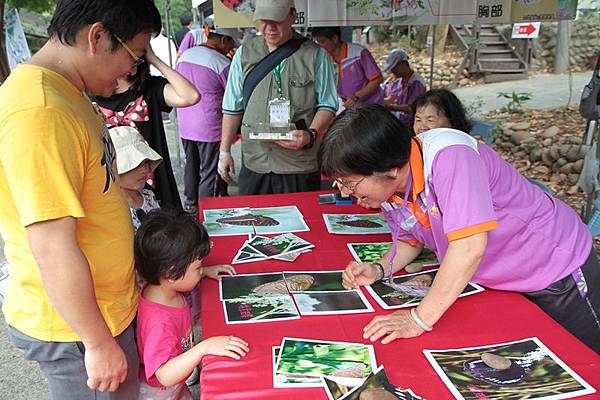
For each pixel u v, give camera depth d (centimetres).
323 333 140
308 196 265
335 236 210
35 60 120
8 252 128
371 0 412
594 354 129
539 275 159
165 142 269
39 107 109
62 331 129
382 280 171
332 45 466
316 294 162
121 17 118
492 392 116
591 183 327
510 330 140
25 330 130
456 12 424
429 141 144
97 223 129
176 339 150
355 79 470
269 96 296
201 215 238
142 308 152
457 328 141
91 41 118
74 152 115
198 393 231
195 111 427
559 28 1080
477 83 1084
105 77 127
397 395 113
